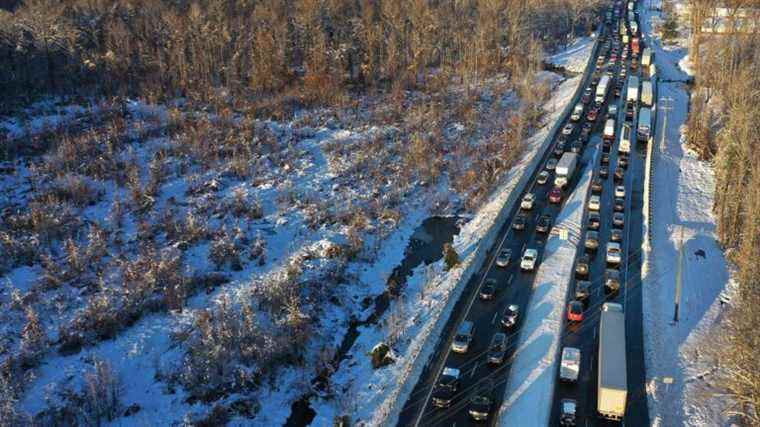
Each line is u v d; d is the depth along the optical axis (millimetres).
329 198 93500
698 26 150125
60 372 61312
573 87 135875
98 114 112750
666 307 67188
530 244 80375
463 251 79562
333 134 113188
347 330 68812
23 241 78938
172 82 125875
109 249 79875
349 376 61375
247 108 119125
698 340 62062
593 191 91562
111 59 125812
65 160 96688
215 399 58812
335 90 125938
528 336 63125
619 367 53219
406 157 103938
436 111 121250
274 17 147000
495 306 68500
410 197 95688
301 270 75062
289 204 91812
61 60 126312
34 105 115500
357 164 102188
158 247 80188
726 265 75812
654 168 99188
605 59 157375
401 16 156500
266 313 68562
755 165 78125
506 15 166875
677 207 88625
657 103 125188
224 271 76938
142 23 141125
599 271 73875
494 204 90312
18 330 66125
